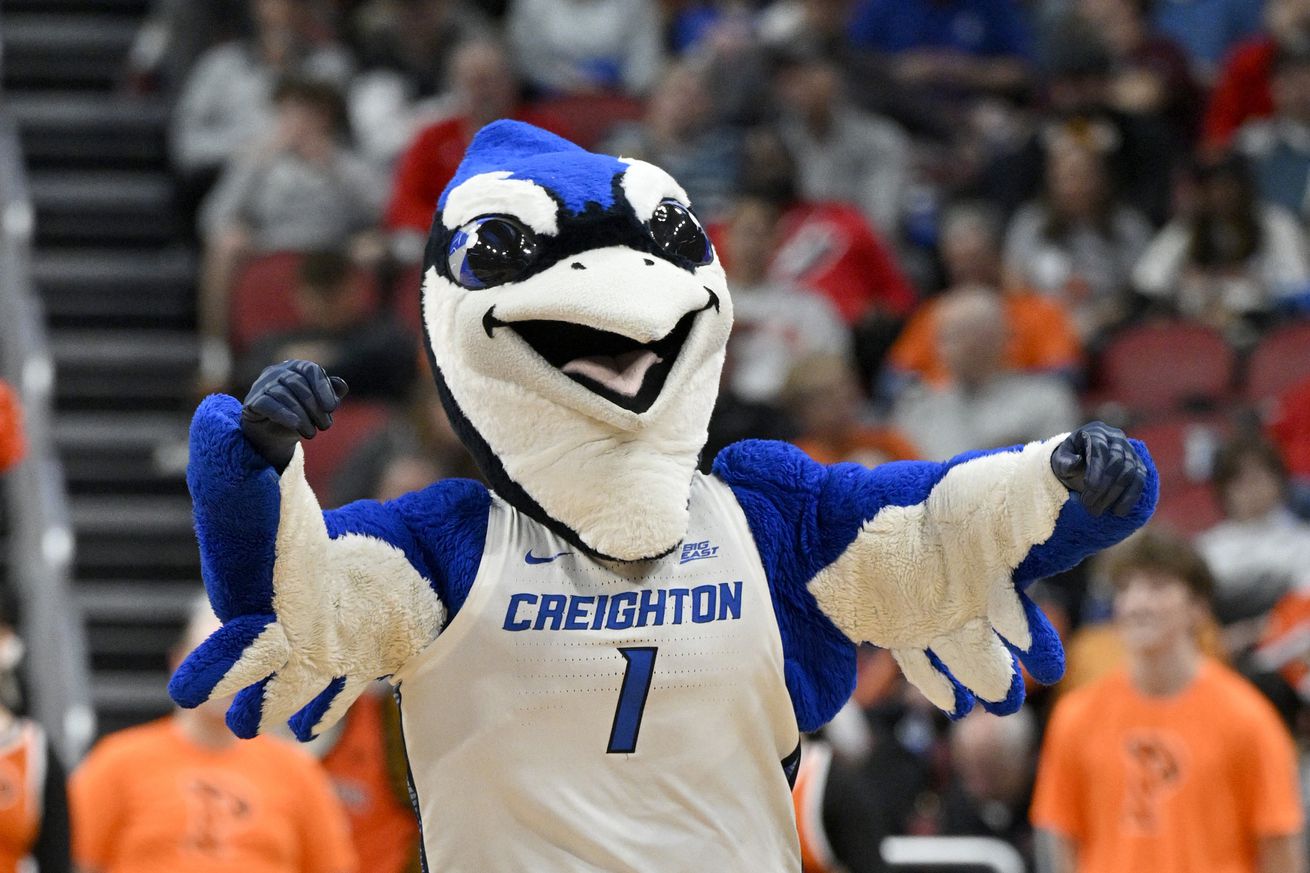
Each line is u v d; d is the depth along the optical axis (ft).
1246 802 35.96
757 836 19.53
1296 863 35.78
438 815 19.34
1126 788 36.60
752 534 19.83
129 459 59.62
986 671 19.77
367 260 60.54
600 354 19.19
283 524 17.78
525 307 18.66
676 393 19.03
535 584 19.11
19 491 51.70
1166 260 65.05
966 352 54.90
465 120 63.87
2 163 64.39
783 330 58.75
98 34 74.38
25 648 47.11
